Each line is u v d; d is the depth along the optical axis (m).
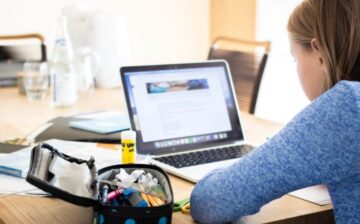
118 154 1.28
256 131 1.65
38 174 0.86
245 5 3.57
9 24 3.24
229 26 3.75
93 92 2.26
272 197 0.86
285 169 0.83
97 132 1.50
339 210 0.87
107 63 2.37
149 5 3.67
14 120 1.74
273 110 3.40
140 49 3.71
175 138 1.35
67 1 3.37
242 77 2.36
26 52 2.67
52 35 3.36
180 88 1.40
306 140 0.82
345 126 0.80
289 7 3.20
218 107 1.44
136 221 0.82
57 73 1.96
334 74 0.91
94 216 0.87
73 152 1.29
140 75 1.35
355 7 0.88
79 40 2.39
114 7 3.54
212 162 1.26
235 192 0.87
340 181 0.84
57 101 1.96
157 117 1.34
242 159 0.91
